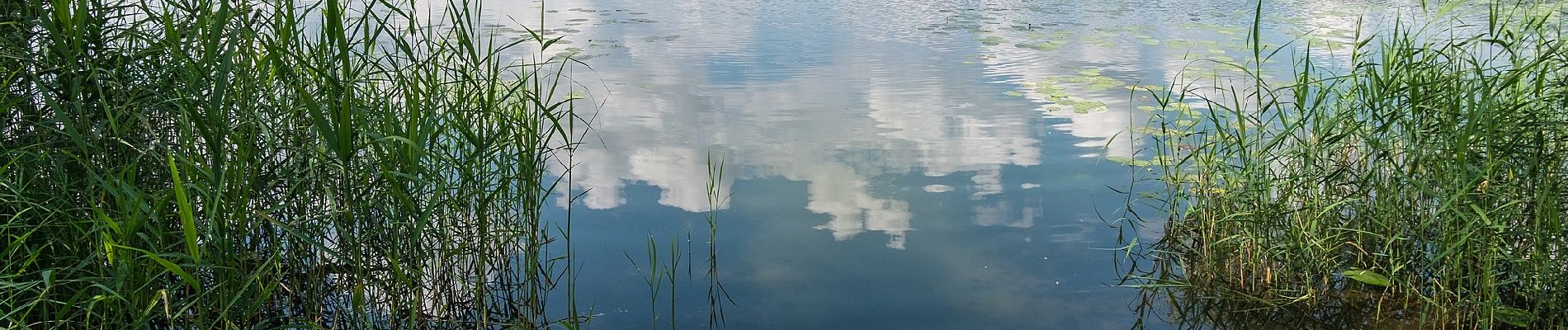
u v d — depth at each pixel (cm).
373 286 280
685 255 335
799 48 759
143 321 219
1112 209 378
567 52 726
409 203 238
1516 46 315
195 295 255
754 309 294
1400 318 290
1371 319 290
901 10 1006
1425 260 300
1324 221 317
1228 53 711
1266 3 1030
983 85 606
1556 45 277
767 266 325
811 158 444
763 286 310
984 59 698
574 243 345
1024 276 320
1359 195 309
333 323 280
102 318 226
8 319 216
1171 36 797
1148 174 416
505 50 726
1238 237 317
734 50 750
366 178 253
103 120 233
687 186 404
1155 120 504
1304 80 307
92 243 237
